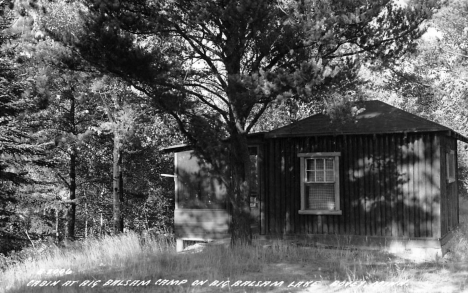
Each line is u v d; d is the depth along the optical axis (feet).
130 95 64.80
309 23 39.47
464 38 86.94
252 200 59.88
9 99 57.11
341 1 39.52
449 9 83.97
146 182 95.96
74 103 74.43
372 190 49.34
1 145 60.34
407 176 48.11
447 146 53.62
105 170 90.63
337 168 50.57
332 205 51.03
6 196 63.26
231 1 39.55
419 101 96.48
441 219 47.44
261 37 42.32
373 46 44.47
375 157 49.44
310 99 41.50
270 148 53.42
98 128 70.79
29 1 45.57
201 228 57.67
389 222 48.55
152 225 100.68
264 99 42.78
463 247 48.57
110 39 38.88
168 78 43.32
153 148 86.22
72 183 79.20
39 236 67.05
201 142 44.29
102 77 46.47
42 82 45.44
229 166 54.85
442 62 90.02
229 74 42.57
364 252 46.93
